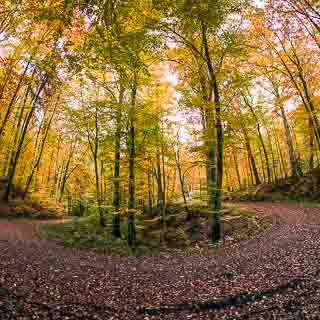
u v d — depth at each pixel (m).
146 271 11.88
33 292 8.23
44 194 34.09
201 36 17.12
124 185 21.69
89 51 8.59
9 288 8.16
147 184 28.25
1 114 32.66
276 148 50.34
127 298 8.66
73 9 7.22
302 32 25.86
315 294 7.79
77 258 13.83
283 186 32.41
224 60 17.94
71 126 23.84
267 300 7.90
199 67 17.75
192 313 7.62
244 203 30.14
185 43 16.30
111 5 6.96
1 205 27.58
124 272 11.59
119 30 7.88
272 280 9.18
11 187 31.41
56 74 17.69
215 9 10.09
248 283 9.27
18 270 10.11
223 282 9.73
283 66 29.11
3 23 12.44
